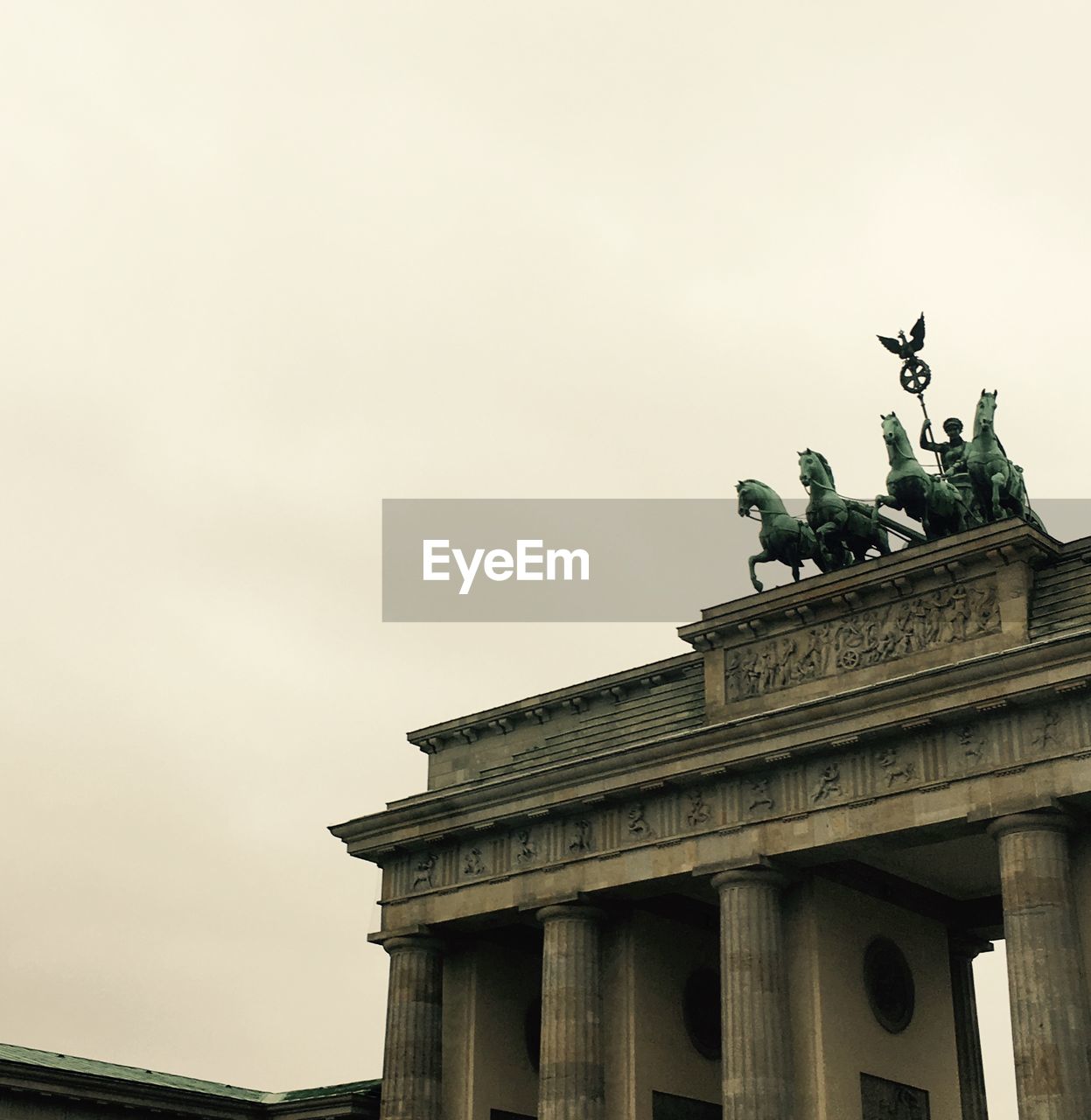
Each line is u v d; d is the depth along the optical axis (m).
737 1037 85.88
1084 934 79.56
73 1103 104.06
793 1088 87.12
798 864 89.44
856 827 84.75
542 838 98.06
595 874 94.50
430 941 102.56
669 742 91.50
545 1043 93.81
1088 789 77.88
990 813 80.38
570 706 104.06
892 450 91.81
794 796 87.88
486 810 99.81
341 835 106.44
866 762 85.75
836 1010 90.00
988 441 89.69
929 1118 94.88
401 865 104.69
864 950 94.25
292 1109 113.19
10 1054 107.19
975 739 82.19
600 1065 93.75
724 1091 85.69
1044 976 76.62
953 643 85.12
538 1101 100.19
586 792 95.06
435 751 110.38
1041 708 80.50
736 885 88.50
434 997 102.19
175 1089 108.75
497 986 104.88
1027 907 78.00
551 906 95.50
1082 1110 74.62
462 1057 102.06
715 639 94.31
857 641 88.88
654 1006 97.25
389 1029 101.75
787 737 87.56
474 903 99.56
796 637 91.56
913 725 83.25
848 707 85.31
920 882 98.62
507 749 106.62
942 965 101.56
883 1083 91.94
